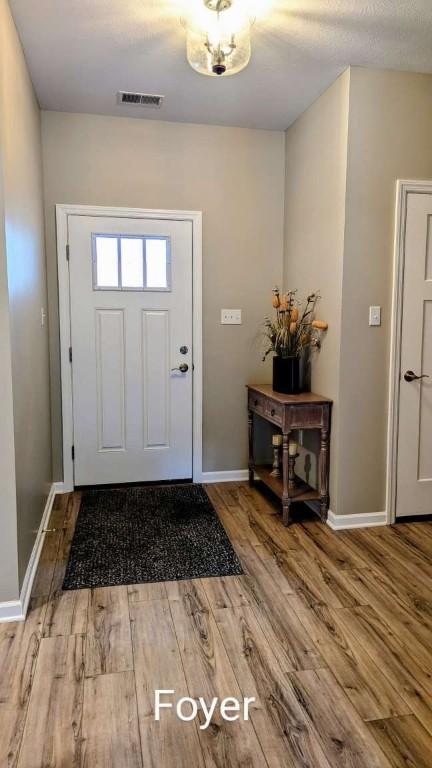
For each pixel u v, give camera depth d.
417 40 2.38
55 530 2.86
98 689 1.65
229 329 3.63
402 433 2.93
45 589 2.25
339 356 2.81
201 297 3.56
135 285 3.45
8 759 1.39
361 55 2.52
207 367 3.63
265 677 1.71
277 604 2.14
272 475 3.37
